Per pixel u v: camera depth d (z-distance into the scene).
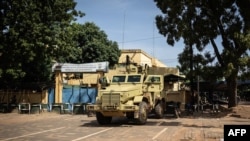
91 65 31.95
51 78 37.66
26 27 30.11
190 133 15.90
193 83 35.44
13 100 34.03
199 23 29.58
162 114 24.59
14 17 30.19
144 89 21.38
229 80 30.86
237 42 27.91
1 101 34.47
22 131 17.06
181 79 32.56
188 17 29.64
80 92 33.34
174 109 26.31
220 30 29.75
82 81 43.06
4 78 32.94
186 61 32.06
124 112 19.52
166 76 30.73
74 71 32.31
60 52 31.92
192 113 29.91
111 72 32.06
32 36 30.06
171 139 13.96
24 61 31.61
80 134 15.73
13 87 35.19
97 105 19.56
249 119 25.23
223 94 55.84
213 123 21.61
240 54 27.98
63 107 31.45
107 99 19.28
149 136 14.95
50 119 24.72
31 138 14.38
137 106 19.45
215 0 29.36
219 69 29.44
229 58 27.95
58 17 31.59
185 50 31.95
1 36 30.30
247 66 28.02
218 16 29.61
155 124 20.66
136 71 22.34
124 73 22.42
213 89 40.16
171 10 29.67
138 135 15.31
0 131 17.06
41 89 34.16
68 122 22.17
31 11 30.09
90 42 48.12
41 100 33.62
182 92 31.84
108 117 20.62
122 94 19.30
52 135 15.39
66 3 31.42
